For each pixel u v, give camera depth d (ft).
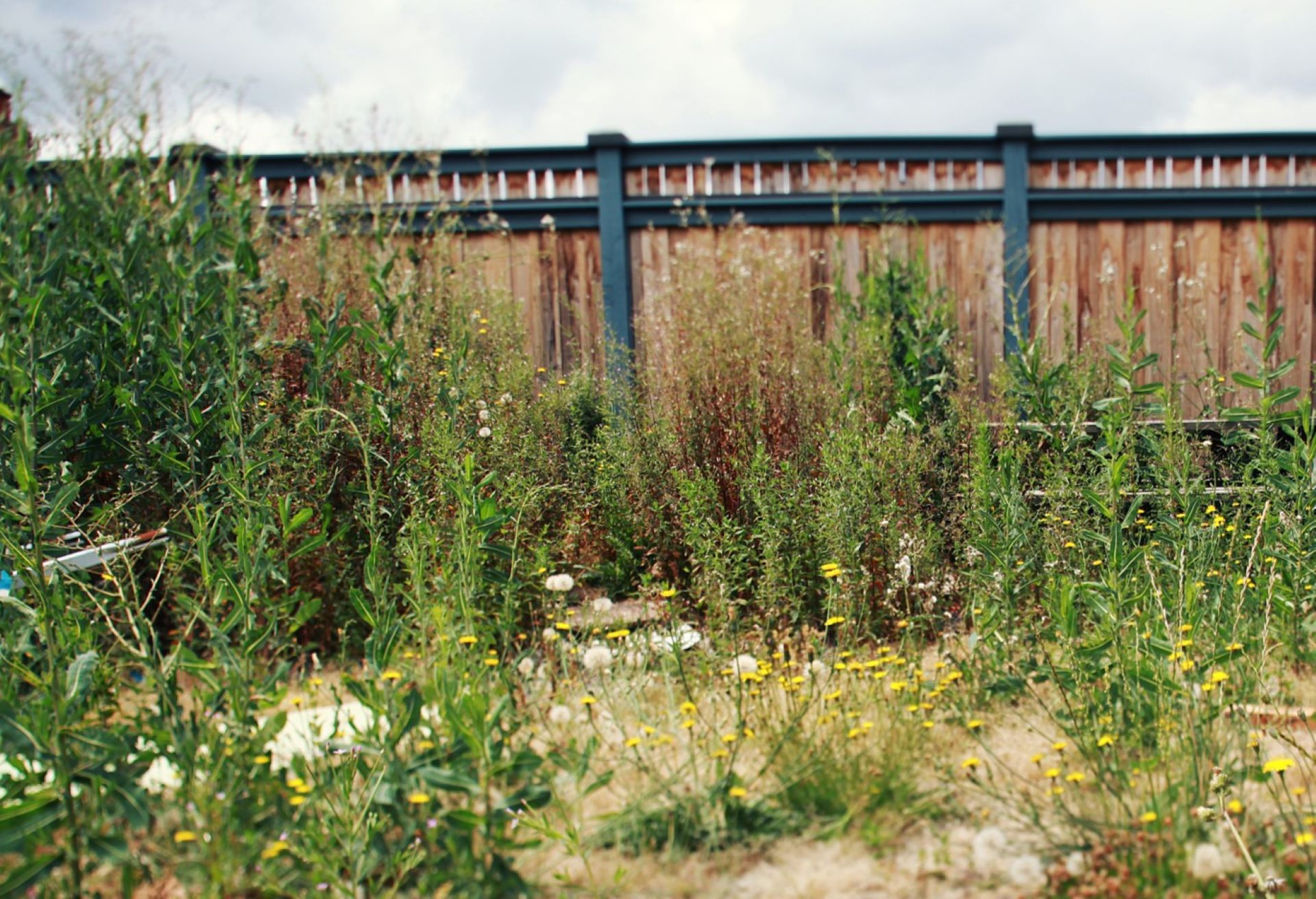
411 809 7.70
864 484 13.34
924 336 19.76
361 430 14.17
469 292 19.79
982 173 21.90
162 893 7.38
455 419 14.33
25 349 11.75
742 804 8.11
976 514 12.23
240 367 13.56
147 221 16.38
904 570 12.44
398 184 22.17
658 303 21.20
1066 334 19.24
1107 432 13.20
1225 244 21.67
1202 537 12.59
